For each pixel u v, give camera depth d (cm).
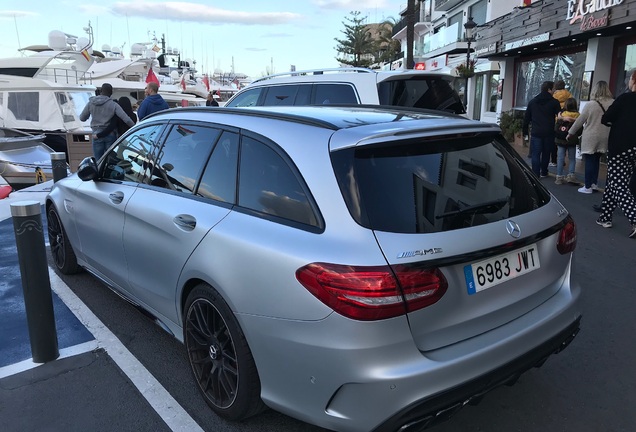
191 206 304
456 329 235
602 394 318
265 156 275
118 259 376
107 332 390
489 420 294
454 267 232
